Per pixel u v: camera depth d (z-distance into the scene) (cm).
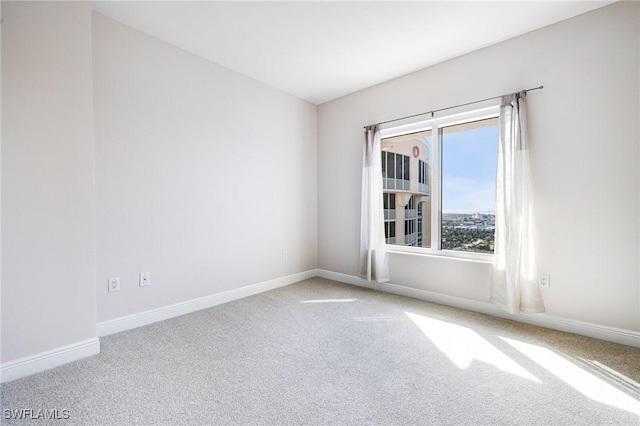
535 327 251
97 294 231
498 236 268
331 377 179
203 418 143
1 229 170
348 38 264
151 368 187
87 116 202
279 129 379
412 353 208
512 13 229
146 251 259
